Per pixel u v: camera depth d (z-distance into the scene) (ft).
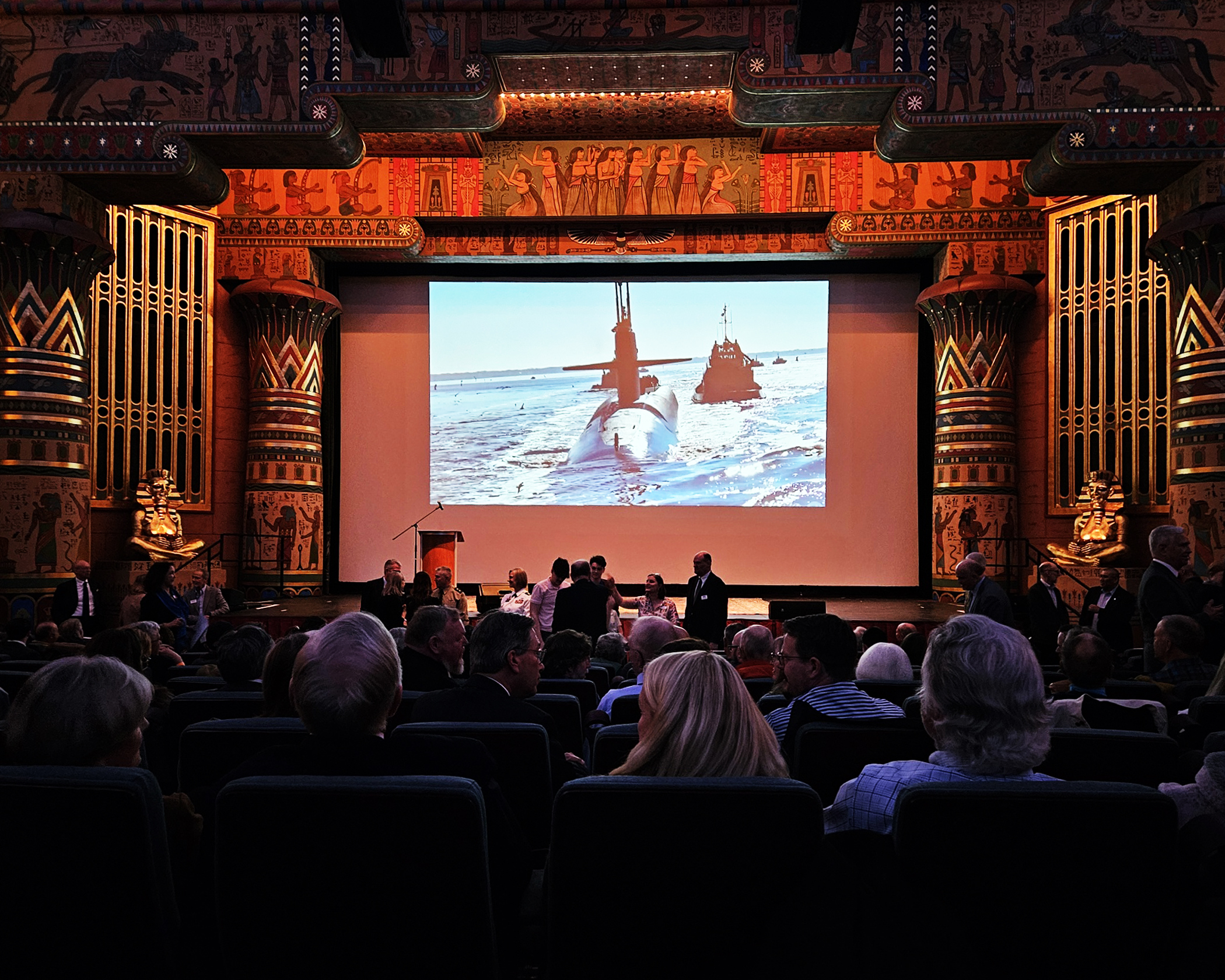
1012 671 7.38
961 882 6.45
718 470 62.64
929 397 62.03
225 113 39.45
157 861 6.73
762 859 6.58
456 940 6.70
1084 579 51.75
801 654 12.76
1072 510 56.13
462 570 63.10
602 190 58.59
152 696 8.17
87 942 6.73
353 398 63.72
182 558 54.29
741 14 38.63
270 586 57.67
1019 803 6.38
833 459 62.34
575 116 55.62
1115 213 54.49
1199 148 37.29
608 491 63.00
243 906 6.72
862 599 61.00
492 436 63.67
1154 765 9.91
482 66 39.01
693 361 63.10
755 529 62.34
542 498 63.21
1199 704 12.40
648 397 63.16
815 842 6.57
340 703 7.86
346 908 6.68
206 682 15.87
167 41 39.78
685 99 53.47
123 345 55.98
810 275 62.85
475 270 64.08
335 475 63.52
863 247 58.54
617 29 38.83
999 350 56.85
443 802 6.56
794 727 11.83
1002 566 56.18
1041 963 6.49
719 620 37.19
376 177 59.00
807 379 62.64
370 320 63.98
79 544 42.75
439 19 39.22
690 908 6.64
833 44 29.99
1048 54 37.88
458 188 58.90
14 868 6.63
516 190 58.75
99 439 54.95
